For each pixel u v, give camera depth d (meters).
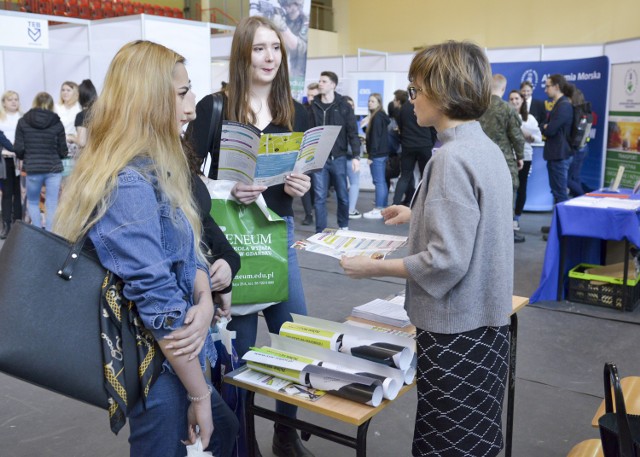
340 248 1.69
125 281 1.23
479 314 1.47
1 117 6.27
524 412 2.70
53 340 1.20
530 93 7.07
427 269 1.41
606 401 1.51
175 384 1.34
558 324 3.76
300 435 2.51
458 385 1.49
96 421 2.67
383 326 1.91
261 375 1.64
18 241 1.20
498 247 1.45
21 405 2.81
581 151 6.69
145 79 1.30
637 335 3.58
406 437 2.53
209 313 1.36
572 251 4.31
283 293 2.00
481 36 12.79
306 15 4.71
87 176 1.26
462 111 1.44
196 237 1.38
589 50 7.66
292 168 1.94
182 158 1.36
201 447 1.36
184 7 12.77
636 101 7.03
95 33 6.30
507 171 1.49
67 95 6.42
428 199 1.42
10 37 5.67
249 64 1.95
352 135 6.20
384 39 13.98
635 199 4.19
